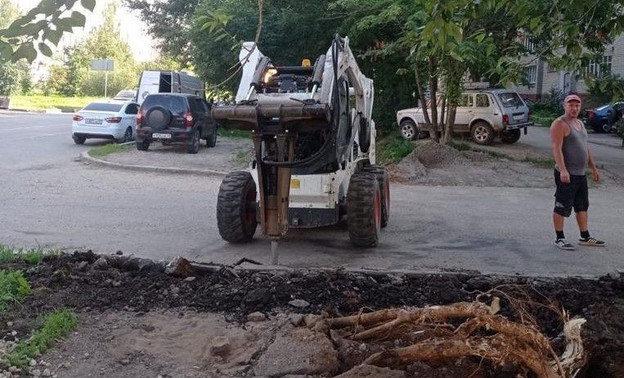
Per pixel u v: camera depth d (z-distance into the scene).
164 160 20.34
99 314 5.90
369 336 5.21
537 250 9.79
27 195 13.93
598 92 7.51
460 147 22.16
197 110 23.05
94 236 10.09
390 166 19.00
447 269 8.33
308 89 9.10
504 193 16.17
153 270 7.10
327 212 9.34
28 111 47.34
